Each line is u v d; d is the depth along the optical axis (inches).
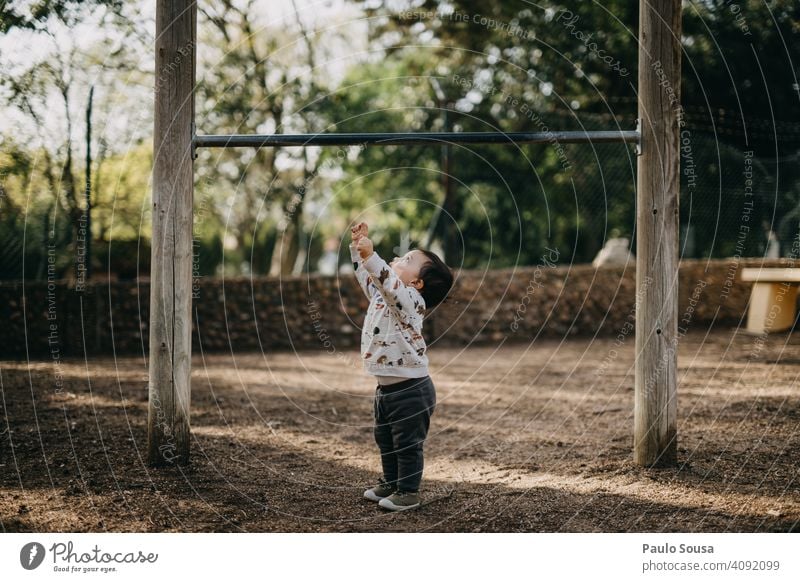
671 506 119.3
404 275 127.9
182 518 115.4
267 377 256.8
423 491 129.4
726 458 142.2
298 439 167.5
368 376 263.7
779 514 115.2
